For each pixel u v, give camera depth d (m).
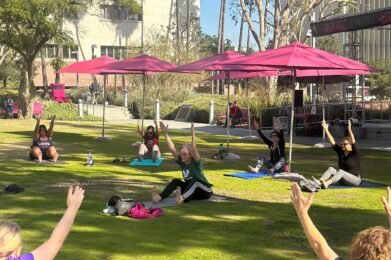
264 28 41.78
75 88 57.81
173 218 8.22
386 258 2.62
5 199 9.50
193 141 9.54
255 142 21.94
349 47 47.41
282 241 6.95
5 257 3.29
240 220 8.09
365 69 12.38
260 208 8.96
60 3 31.72
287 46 12.56
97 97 46.78
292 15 41.22
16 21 31.30
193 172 9.57
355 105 26.56
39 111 35.19
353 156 11.32
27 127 27.97
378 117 27.56
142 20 64.81
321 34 20.45
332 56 12.49
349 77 23.27
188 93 42.00
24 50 33.72
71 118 35.41
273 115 29.48
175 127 30.42
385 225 7.73
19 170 13.14
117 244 6.76
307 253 6.43
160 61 18.27
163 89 42.00
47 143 14.98
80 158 15.88
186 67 16.69
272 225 7.78
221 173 13.12
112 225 7.73
